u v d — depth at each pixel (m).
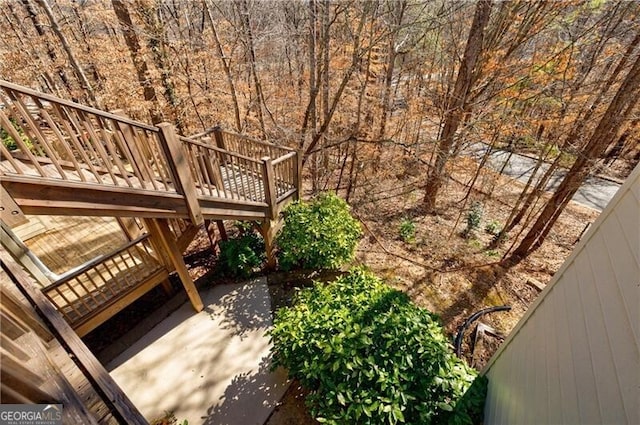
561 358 1.83
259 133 8.75
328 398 2.65
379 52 7.69
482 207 7.81
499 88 6.21
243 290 5.20
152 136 3.00
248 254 5.48
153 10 6.48
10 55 7.04
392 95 9.34
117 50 7.12
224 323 4.58
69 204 2.53
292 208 5.27
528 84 5.55
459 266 6.17
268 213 4.90
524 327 2.45
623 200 1.63
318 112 9.27
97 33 8.38
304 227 5.00
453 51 7.27
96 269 3.59
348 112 9.45
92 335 4.34
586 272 1.80
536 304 2.32
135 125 2.74
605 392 1.41
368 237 7.12
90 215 2.70
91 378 1.38
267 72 9.59
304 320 3.33
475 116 6.53
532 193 6.25
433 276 5.82
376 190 9.62
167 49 7.38
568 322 1.86
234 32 7.52
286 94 9.45
